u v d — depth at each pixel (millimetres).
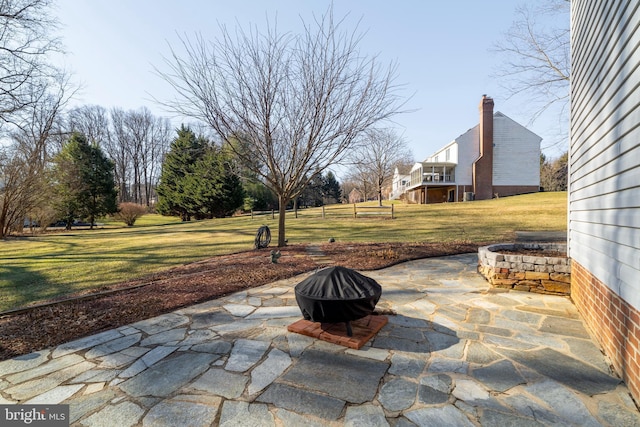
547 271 4578
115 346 3057
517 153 27375
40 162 16891
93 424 1958
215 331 3391
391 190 52531
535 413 2000
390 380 2396
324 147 7996
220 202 27094
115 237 14477
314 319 2955
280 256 7438
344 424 1923
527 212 16469
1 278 6176
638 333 2127
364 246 8898
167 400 2191
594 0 3303
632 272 2242
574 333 3227
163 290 4941
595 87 3277
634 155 2254
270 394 2242
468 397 2172
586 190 3605
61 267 7215
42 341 3176
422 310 3951
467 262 6895
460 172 27953
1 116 10406
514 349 2885
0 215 16219
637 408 2053
